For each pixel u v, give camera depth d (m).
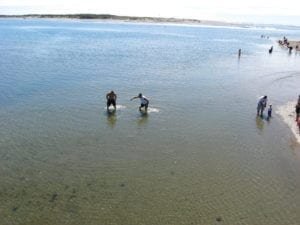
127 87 46.97
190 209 20.03
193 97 42.78
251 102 41.44
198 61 72.75
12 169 23.88
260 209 20.27
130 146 28.19
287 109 39.00
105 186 22.19
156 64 67.25
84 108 37.25
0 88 44.62
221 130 32.12
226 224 18.84
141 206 20.20
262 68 65.94
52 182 22.44
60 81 49.72
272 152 27.73
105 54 80.62
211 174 24.08
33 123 32.47
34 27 193.25
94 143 28.52
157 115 35.69
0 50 82.69
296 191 22.28
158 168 24.70
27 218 18.89
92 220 18.89
